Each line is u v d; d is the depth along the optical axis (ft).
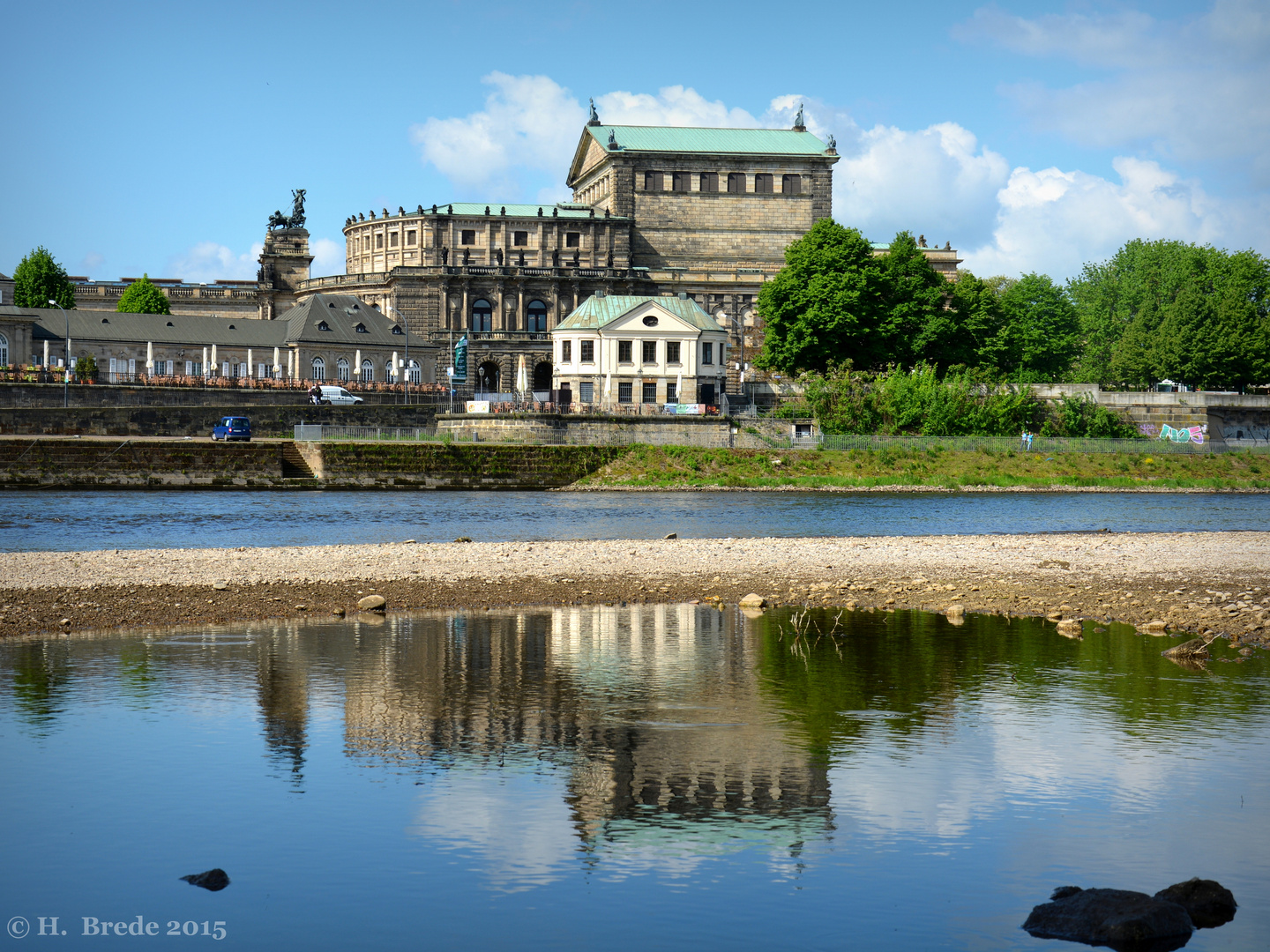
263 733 70.23
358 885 48.91
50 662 88.53
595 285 549.95
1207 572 142.51
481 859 51.52
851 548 165.68
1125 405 427.74
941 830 55.01
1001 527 223.51
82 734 69.41
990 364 475.72
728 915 46.06
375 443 311.88
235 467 296.30
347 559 146.61
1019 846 53.11
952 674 86.58
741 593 126.21
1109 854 52.21
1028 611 115.03
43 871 50.11
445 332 533.55
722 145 585.22
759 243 580.71
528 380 538.47
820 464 353.72
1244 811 57.47
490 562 146.20
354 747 67.77
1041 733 70.85
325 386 424.46
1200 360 511.40
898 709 76.84
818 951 42.86
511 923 45.19
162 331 470.80
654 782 61.82
